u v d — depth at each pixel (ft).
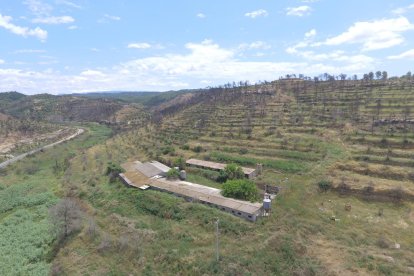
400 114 287.07
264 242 138.10
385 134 247.29
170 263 134.72
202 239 149.48
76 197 229.66
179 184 213.87
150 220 177.99
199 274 124.47
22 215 210.59
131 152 333.83
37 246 167.63
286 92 462.60
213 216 166.61
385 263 121.19
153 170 245.04
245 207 167.32
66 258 151.64
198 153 281.33
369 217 161.48
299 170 215.31
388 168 195.72
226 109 424.87
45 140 528.22
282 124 319.88
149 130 427.74
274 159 242.17
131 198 205.87
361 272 115.55
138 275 131.54
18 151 451.94
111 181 244.22
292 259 125.80
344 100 369.71
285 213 162.20
